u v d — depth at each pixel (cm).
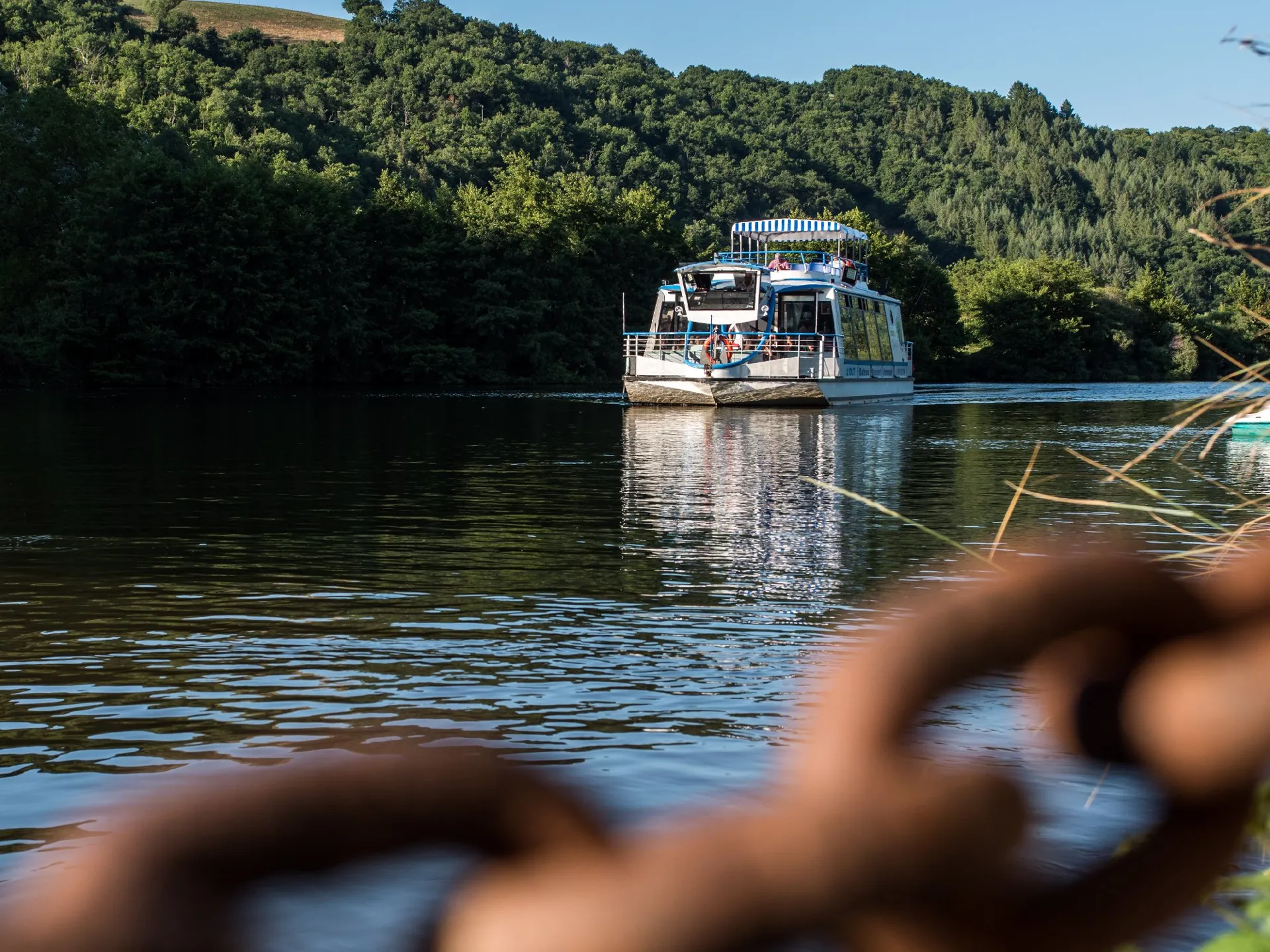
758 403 3575
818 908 24
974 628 28
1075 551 30
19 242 5112
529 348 5962
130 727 516
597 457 1856
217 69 14550
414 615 738
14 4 14350
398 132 16300
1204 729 29
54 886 20
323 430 2444
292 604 766
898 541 1019
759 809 25
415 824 21
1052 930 27
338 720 525
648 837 24
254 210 5047
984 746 256
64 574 860
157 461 1714
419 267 5819
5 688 575
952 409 3631
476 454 1911
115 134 5509
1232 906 174
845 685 27
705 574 877
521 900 22
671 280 6712
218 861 20
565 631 697
